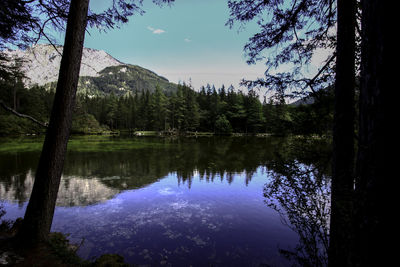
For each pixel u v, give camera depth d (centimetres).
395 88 107
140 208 641
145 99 6538
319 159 262
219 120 5012
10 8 333
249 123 4984
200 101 6075
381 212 109
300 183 260
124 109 6425
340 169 237
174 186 880
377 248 109
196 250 412
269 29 387
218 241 447
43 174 328
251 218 567
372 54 118
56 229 495
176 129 5238
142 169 1193
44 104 4844
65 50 330
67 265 296
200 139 3509
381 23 112
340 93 253
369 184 116
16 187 804
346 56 250
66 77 330
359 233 122
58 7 369
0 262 262
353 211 130
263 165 1309
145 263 368
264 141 3069
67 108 336
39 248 316
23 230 322
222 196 759
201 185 895
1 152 1636
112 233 480
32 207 326
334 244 219
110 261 337
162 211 619
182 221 550
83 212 604
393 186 106
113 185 885
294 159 278
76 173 1088
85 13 342
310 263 276
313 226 255
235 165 1307
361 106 126
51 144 329
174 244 435
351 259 127
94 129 5222
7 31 377
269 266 357
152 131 6003
